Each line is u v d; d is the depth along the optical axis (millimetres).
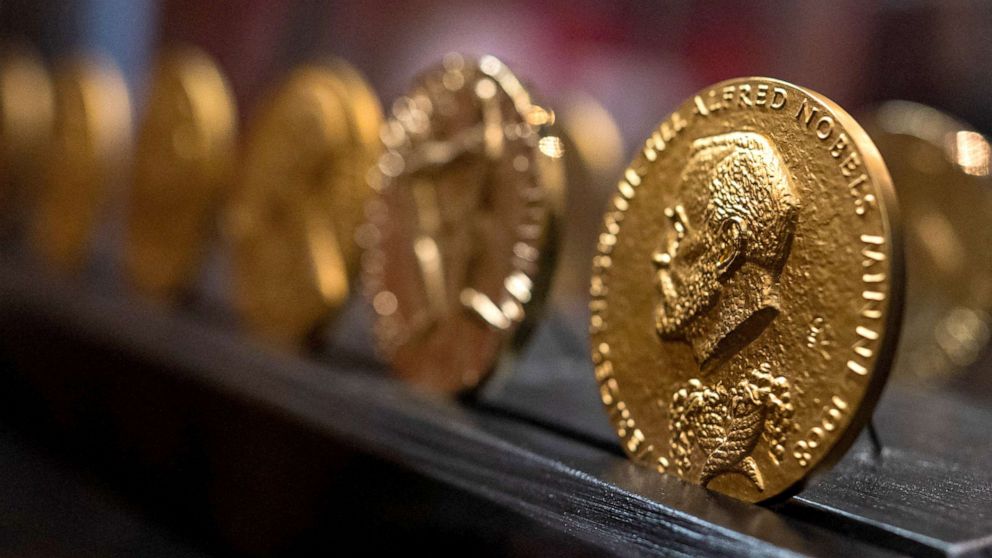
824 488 382
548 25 649
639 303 398
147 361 541
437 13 664
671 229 392
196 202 576
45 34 904
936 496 380
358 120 500
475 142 445
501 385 445
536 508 398
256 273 536
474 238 445
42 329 618
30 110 778
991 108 581
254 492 484
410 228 465
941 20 583
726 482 380
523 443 412
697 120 390
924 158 522
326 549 455
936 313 527
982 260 516
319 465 458
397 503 433
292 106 523
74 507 556
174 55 601
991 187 513
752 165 378
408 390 460
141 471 547
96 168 664
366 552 442
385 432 440
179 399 522
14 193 792
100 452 577
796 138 374
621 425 400
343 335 542
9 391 650
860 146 365
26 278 648
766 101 379
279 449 473
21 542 521
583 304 601
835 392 365
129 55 821
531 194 430
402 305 469
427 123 464
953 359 525
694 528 367
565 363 506
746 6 616
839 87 602
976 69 581
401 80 672
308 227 512
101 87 675
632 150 648
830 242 368
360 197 497
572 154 594
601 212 605
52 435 615
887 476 393
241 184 548
